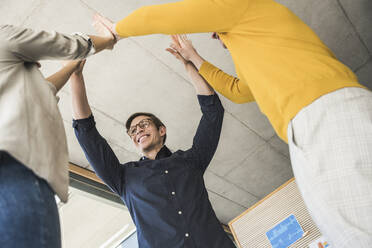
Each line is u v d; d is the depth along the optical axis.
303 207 2.56
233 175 5.02
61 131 0.98
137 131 2.10
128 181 1.67
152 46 3.07
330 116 0.99
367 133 0.94
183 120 3.88
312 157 0.98
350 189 0.91
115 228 5.25
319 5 3.32
